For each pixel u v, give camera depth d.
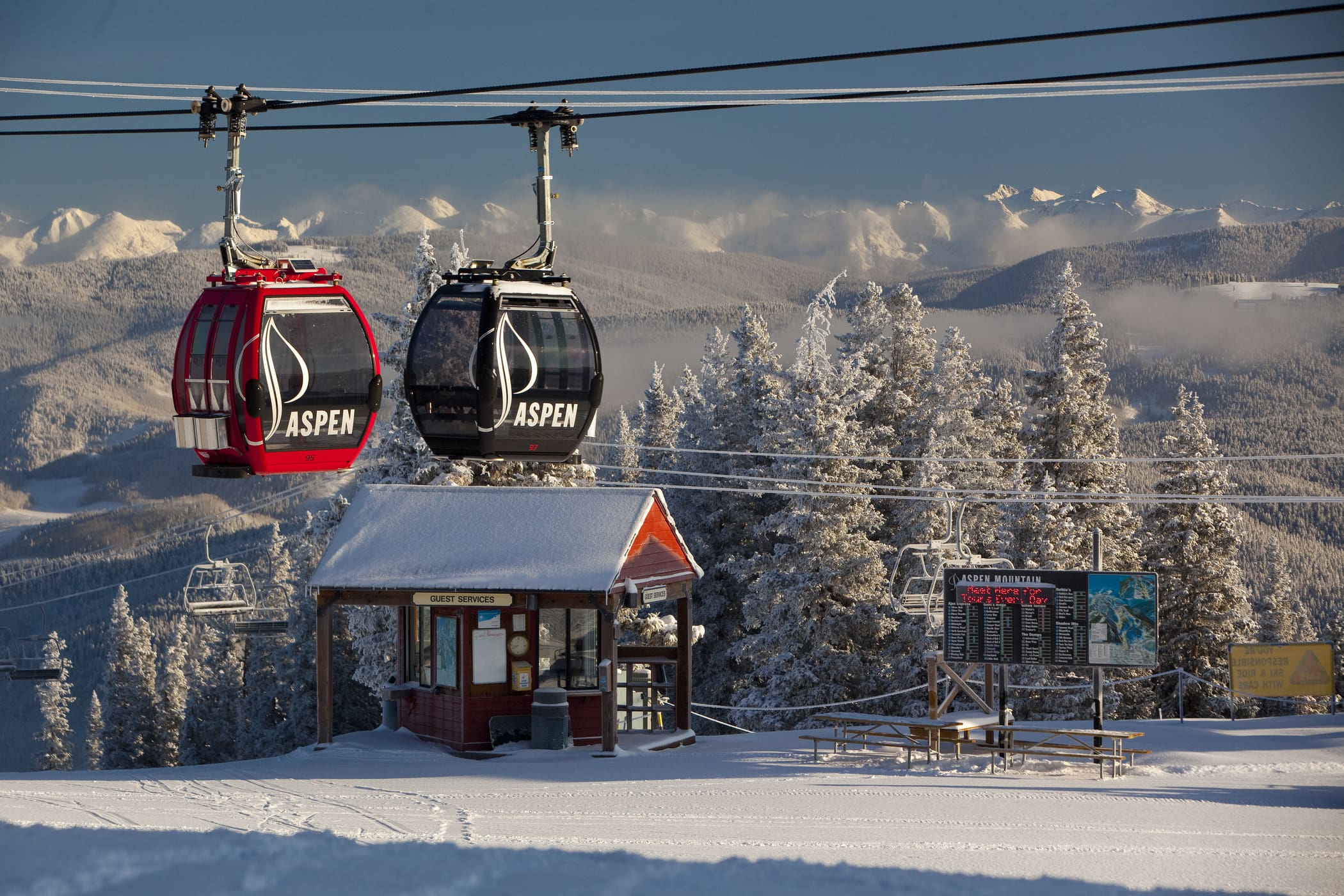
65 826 20.23
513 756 40.19
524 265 21.67
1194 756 34.66
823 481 67.69
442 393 21.23
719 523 89.38
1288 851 21.70
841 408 69.94
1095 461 72.31
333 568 42.53
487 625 41.97
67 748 161.25
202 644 156.38
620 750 40.19
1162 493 77.38
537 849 17.66
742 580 76.94
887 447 84.50
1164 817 26.00
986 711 37.19
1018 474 77.19
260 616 63.53
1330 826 24.61
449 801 30.91
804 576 68.50
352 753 41.72
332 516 62.62
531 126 21.36
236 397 20.58
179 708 145.88
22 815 28.12
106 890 14.82
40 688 160.75
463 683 41.62
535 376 21.23
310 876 15.45
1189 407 77.38
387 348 63.09
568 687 42.84
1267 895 17.39
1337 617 113.12
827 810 27.86
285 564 120.88
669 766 37.00
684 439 100.19
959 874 17.36
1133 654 34.53
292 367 20.88
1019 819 26.00
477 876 15.59
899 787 31.59
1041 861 20.61
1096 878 18.89
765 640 69.31
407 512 44.03
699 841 23.38
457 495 44.19
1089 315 79.94
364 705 87.94
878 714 69.25
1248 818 25.75
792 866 17.08
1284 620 103.19
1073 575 34.97
